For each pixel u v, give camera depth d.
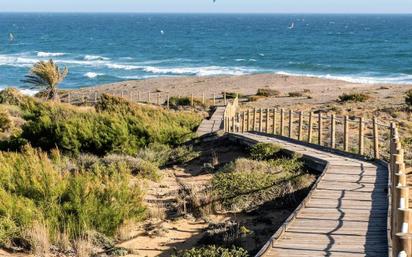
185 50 145.75
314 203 12.82
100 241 12.53
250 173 16.80
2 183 14.86
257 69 100.19
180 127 28.55
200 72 96.12
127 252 11.97
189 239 12.77
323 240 10.23
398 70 94.94
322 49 144.00
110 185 14.45
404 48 145.12
